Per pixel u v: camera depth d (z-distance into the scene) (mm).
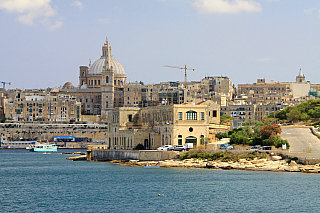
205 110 188625
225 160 164500
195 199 118500
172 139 185750
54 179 156625
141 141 199500
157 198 120500
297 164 152875
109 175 158625
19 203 118000
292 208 108875
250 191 125125
